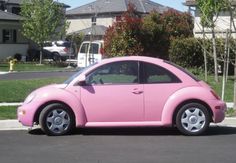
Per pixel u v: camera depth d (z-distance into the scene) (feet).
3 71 111.14
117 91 36.32
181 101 36.14
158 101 36.29
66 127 36.60
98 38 212.23
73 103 36.22
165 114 36.24
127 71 36.78
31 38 146.41
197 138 35.53
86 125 36.35
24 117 36.65
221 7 50.98
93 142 34.12
